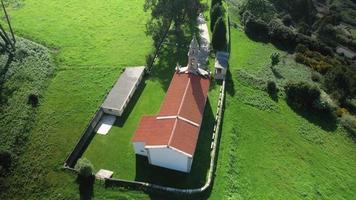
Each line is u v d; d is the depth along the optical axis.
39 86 67.56
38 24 88.81
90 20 92.00
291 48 97.31
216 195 50.34
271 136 64.38
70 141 57.69
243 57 84.69
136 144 54.12
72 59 76.81
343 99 78.00
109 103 63.56
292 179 57.22
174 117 53.28
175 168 53.25
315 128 68.62
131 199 49.38
